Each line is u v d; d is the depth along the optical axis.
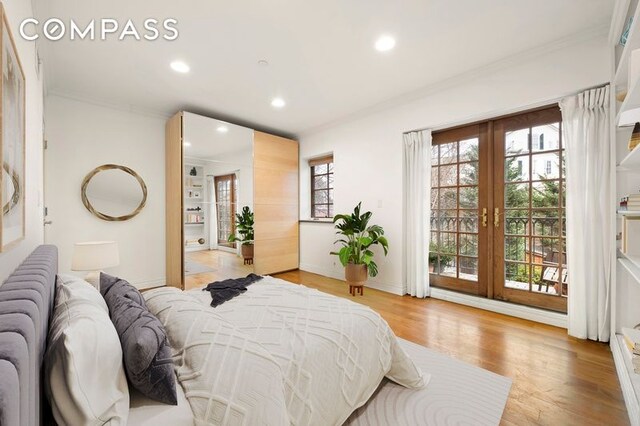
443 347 2.26
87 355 0.80
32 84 1.70
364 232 4.05
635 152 1.70
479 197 3.27
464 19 2.14
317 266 4.88
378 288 3.96
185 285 3.84
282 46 2.46
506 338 2.41
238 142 4.36
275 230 4.81
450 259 3.54
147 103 3.70
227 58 2.64
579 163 2.40
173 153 3.91
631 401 1.50
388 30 2.26
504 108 2.80
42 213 2.54
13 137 1.02
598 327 2.33
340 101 3.69
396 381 1.73
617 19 1.96
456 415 1.50
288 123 4.57
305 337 1.35
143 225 3.95
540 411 1.54
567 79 2.43
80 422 0.75
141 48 2.46
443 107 3.26
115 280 1.54
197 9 2.01
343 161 4.43
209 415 0.87
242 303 1.79
